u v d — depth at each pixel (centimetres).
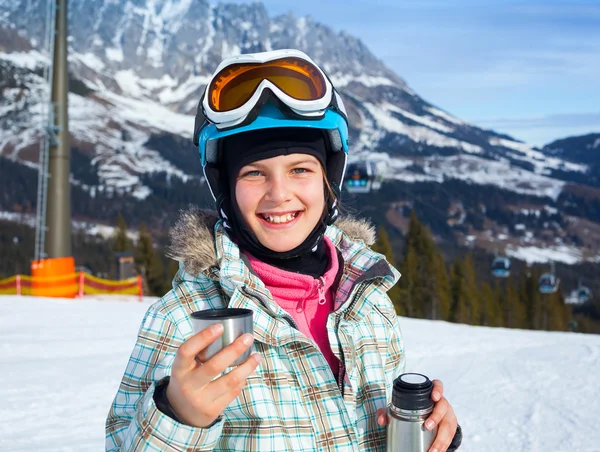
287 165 126
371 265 137
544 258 19188
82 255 7831
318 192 129
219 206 132
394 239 16975
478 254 15688
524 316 5931
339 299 137
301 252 130
